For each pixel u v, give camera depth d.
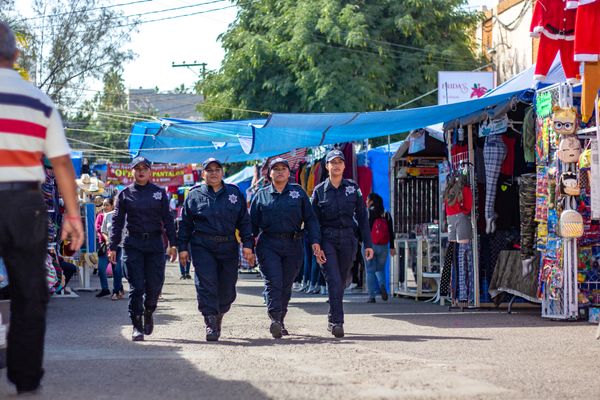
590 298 14.16
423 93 39.88
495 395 7.02
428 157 20.92
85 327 13.26
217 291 11.49
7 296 10.24
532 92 15.30
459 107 15.53
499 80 39.31
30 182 6.73
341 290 11.95
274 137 17.23
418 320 14.36
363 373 8.19
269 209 11.77
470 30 42.56
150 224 11.53
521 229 15.27
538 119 14.67
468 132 16.58
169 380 7.89
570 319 14.02
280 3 41.56
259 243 11.89
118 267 19.44
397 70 40.44
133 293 11.47
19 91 6.67
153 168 39.97
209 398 6.95
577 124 13.90
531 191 15.14
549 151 14.34
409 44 41.06
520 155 16.53
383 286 19.06
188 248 12.02
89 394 7.13
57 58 53.97
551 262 14.36
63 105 55.06
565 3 13.68
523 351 10.01
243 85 40.78
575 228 13.71
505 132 16.28
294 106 40.03
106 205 20.38
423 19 40.41
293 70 39.19
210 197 11.51
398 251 20.88
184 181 40.00
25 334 6.91
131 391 7.29
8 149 6.62
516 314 15.52
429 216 21.25
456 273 16.88
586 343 10.85
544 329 12.71
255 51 39.50
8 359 6.99
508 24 37.69
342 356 9.55
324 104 37.81
